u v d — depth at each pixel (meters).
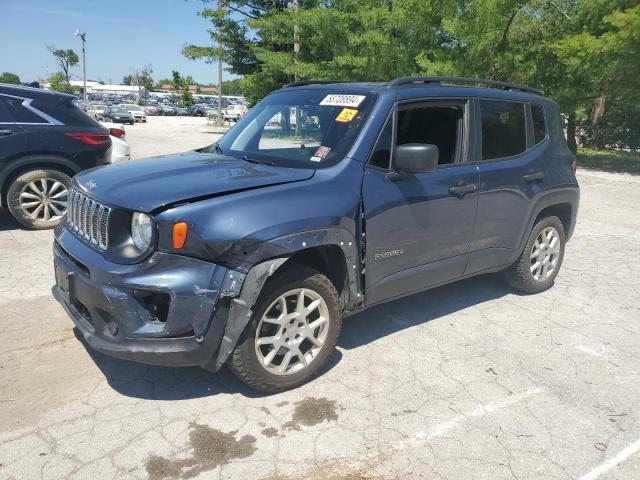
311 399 3.32
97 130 7.13
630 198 11.08
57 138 6.77
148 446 2.84
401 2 17.95
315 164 3.56
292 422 3.08
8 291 4.88
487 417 3.20
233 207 2.98
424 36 17.88
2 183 6.62
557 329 4.48
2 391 3.29
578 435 3.07
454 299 5.09
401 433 3.02
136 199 2.97
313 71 20.84
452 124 4.20
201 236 2.87
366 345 4.07
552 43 15.95
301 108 4.05
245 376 3.18
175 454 2.79
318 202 3.25
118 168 3.64
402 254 3.81
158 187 3.08
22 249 6.14
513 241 4.74
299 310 3.31
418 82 4.12
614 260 6.54
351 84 4.16
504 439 3.00
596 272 6.05
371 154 3.60
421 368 3.75
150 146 18.84
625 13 14.23
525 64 16.55
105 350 2.95
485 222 4.38
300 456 2.80
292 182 3.30
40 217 7.01
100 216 3.09
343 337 4.20
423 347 4.07
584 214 9.30
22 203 6.80
